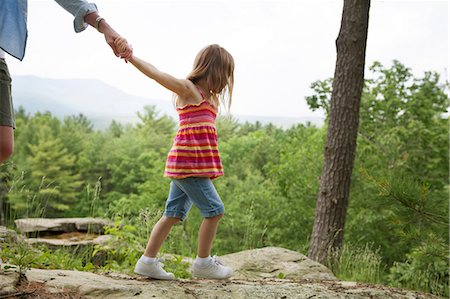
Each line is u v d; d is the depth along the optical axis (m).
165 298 2.65
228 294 2.89
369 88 14.30
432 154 13.70
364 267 6.76
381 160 13.01
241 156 35.62
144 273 3.09
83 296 2.50
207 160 2.96
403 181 4.52
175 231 9.24
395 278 8.29
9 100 2.45
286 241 16.69
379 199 4.76
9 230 4.27
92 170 41.12
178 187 3.09
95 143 43.41
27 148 41.12
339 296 3.04
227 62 3.11
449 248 4.50
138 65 2.81
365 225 13.09
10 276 2.57
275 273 4.88
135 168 38.38
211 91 3.10
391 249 13.26
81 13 2.68
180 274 4.11
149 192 24.75
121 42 2.72
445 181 13.47
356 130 7.31
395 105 14.10
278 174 17.03
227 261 5.10
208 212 3.01
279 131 42.81
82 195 37.97
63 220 7.61
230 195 24.17
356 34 7.18
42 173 35.84
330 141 7.34
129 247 4.84
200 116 3.00
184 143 2.97
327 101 12.33
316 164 15.07
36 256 3.95
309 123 33.19
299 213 16.45
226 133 37.97
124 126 60.31
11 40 2.30
